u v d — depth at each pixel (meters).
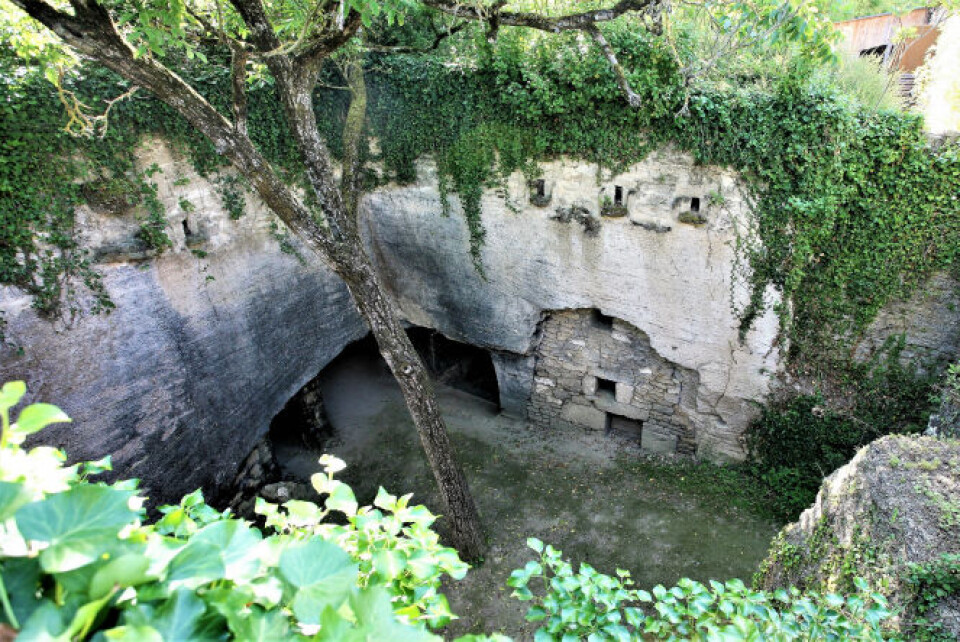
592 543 6.76
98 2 3.71
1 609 1.16
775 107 5.61
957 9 6.51
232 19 5.34
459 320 8.62
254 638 1.28
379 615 1.30
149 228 5.79
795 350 6.53
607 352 7.83
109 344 5.61
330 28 4.45
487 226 7.52
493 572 6.46
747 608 2.32
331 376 10.38
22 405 5.07
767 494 7.03
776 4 3.87
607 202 6.65
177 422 6.29
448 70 6.83
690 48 5.78
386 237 8.44
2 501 1.20
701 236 6.31
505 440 8.67
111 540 1.28
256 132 6.68
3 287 4.91
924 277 5.73
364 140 7.79
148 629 1.13
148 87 4.22
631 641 2.10
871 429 6.35
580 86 6.09
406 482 8.07
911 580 3.15
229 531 1.51
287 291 7.43
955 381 5.12
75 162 5.25
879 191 5.63
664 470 7.71
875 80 6.03
